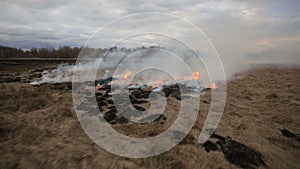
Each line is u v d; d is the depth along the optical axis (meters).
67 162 3.15
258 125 4.61
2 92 7.31
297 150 3.53
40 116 5.18
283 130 4.31
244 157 3.32
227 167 3.07
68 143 3.78
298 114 5.16
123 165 3.11
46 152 3.42
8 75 12.40
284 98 6.53
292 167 3.06
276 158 3.29
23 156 3.27
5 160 3.13
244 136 4.09
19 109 5.64
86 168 3.01
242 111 5.56
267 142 3.83
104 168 3.02
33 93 7.35
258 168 3.05
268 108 5.74
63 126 4.59
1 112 5.32
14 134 4.08
